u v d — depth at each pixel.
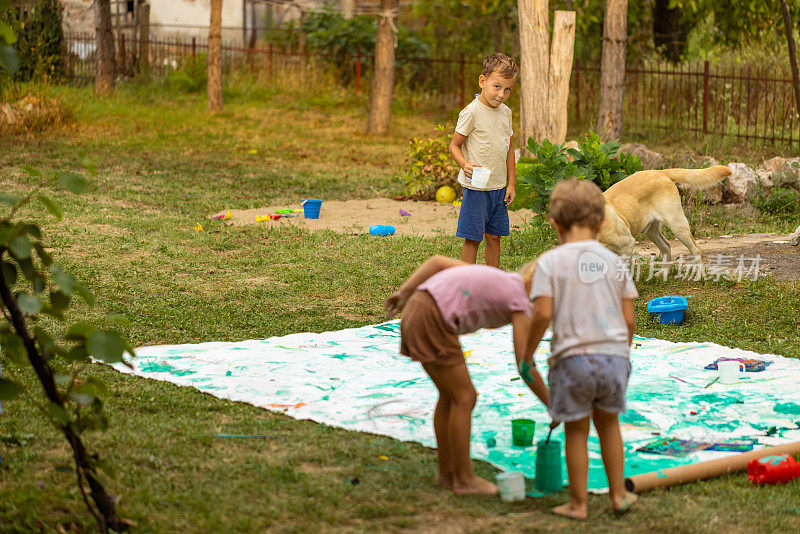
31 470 4.17
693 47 20.89
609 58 15.78
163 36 27.67
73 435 3.55
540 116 12.70
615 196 8.23
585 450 3.83
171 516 3.68
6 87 19.12
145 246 9.94
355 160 17.30
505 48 24.50
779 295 7.87
